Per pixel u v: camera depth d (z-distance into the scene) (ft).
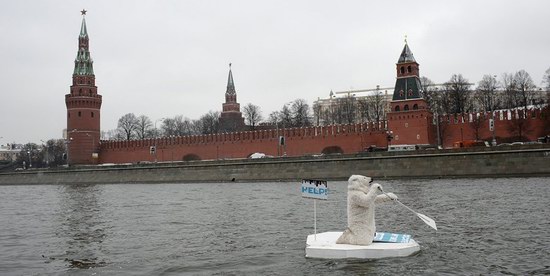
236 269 52.21
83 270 54.03
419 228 74.18
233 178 273.33
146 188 236.84
